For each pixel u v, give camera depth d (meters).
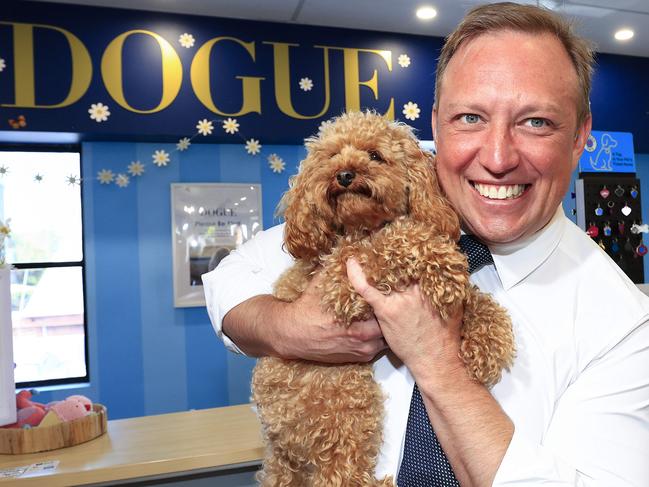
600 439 0.95
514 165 1.03
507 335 1.03
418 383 1.00
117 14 3.69
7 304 1.81
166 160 4.10
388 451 1.09
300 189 1.22
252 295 1.31
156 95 3.75
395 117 4.20
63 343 4.14
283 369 1.13
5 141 3.91
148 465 1.66
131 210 4.09
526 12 1.06
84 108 3.63
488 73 1.03
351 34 4.14
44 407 1.90
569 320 1.09
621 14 4.02
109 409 4.02
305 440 1.07
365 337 1.04
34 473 1.60
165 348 4.13
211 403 4.21
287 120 3.99
